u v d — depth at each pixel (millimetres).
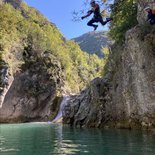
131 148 11266
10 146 13078
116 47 27500
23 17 85250
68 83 75125
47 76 64750
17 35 67375
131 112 22188
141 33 20703
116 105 24500
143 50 20375
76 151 11109
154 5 20000
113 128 23688
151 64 19797
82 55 109625
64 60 76312
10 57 59594
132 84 21953
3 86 55938
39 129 26453
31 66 64062
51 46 74812
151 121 20047
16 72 60094
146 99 20219
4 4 82000
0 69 56688
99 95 26906
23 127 31391
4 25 66812
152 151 10383
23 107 60281
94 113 26875
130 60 22078
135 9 26516
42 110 63094
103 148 11578
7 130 25484
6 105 57438
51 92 64000
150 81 19844
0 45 59219
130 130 20656
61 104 61281
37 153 10898
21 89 60250
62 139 16016
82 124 28406
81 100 31938
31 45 67562
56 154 10562
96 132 20000
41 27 93500
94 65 116125
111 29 33438
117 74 25109
